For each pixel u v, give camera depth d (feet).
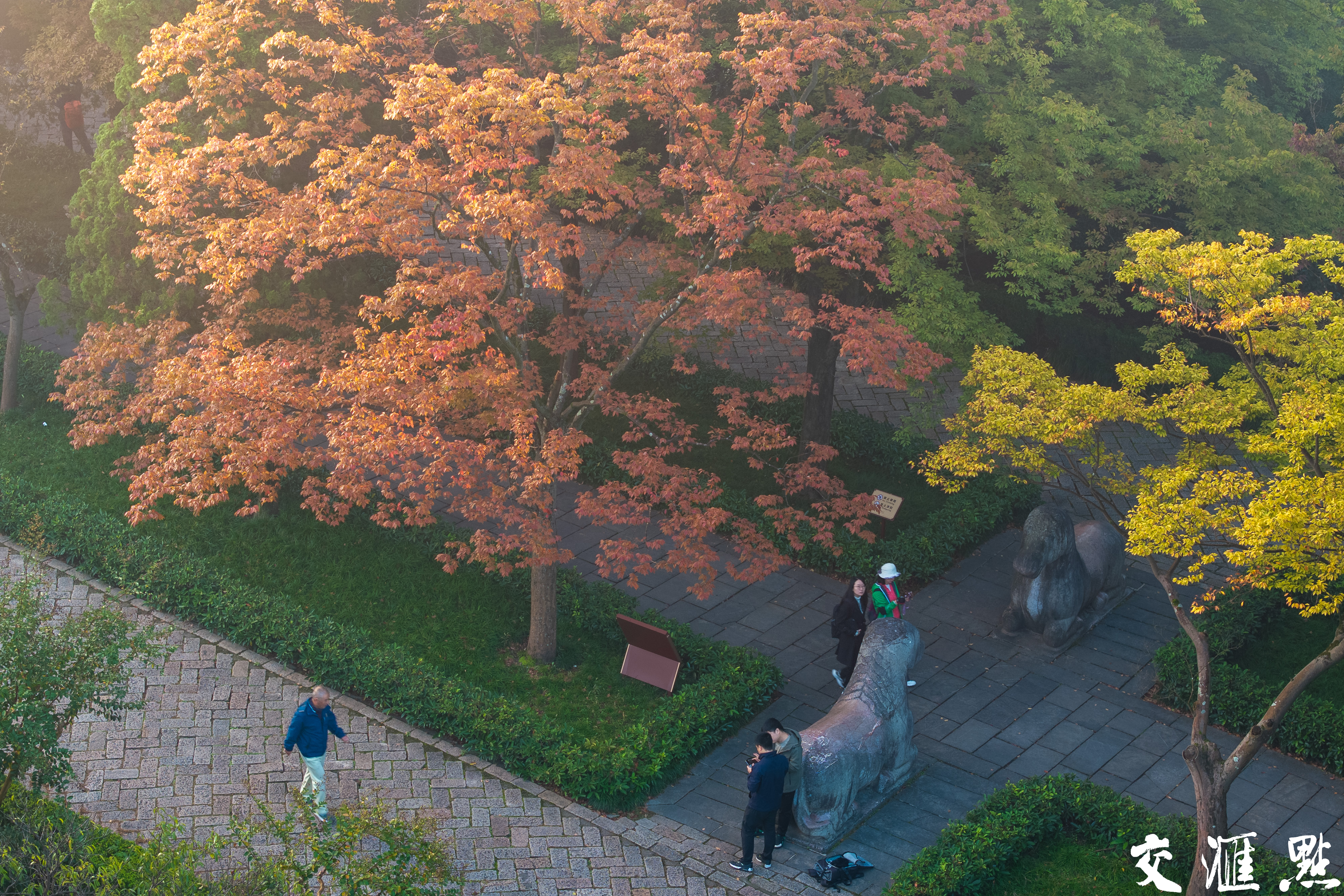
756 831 47.78
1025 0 81.41
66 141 112.27
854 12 61.05
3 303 98.94
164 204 51.03
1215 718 59.67
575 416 58.90
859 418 86.38
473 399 55.67
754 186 54.60
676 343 62.59
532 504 53.31
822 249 54.44
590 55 58.65
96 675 43.14
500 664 61.98
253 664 59.62
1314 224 75.36
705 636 65.51
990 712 60.44
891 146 68.33
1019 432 50.88
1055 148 69.92
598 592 66.49
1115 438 90.38
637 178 61.36
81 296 72.84
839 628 60.80
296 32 60.03
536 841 49.37
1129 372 52.65
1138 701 61.72
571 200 57.77
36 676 41.88
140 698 56.13
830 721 51.49
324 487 74.38
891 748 53.11
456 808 50.88
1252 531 39.24
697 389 90.43
